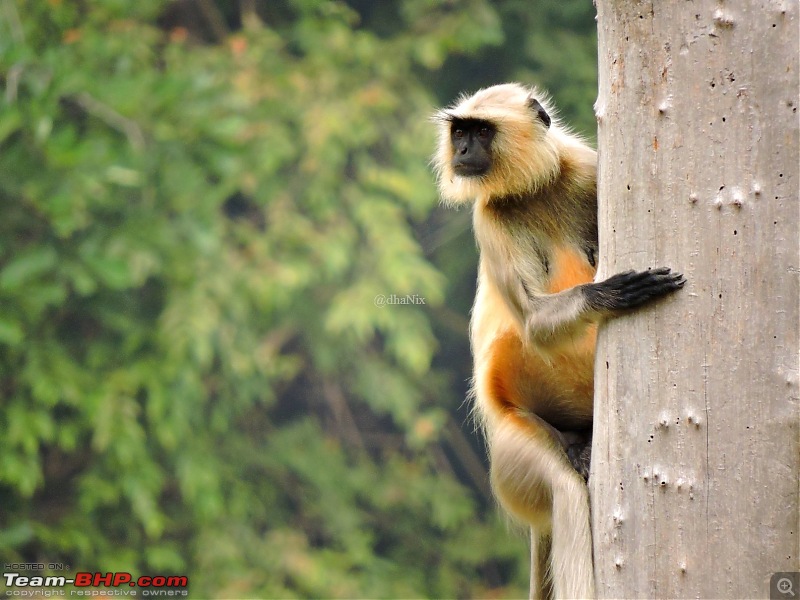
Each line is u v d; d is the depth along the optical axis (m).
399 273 19.64
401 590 20.39
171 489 19.94
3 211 16.77
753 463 5.43
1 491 18.36
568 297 7.30
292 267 19.47
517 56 22.95
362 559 20.39
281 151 19.72
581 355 7.98
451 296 23.53
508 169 8.15
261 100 20.28
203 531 19.17
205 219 17.94
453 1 21.97
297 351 23.09
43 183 16.41
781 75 5.41
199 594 18.20
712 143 5.54
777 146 5.42
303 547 19.89
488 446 8.72
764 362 5.42
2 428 16.69
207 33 23.11
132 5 20.00
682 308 5.61
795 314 5.39
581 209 8.18
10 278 15.94
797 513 5.36
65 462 19.05
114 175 16.36
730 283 5.49
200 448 19.08
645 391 5.73
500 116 8.27
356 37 21.50
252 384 19.83
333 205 20.17
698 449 5.55
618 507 5.85
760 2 5.44
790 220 5.40
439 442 24.00
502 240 8.12
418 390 23.16
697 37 5.56
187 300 17.91
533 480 7.78
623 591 5.80
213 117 18.16
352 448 23.14
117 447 16.86
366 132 20.33
